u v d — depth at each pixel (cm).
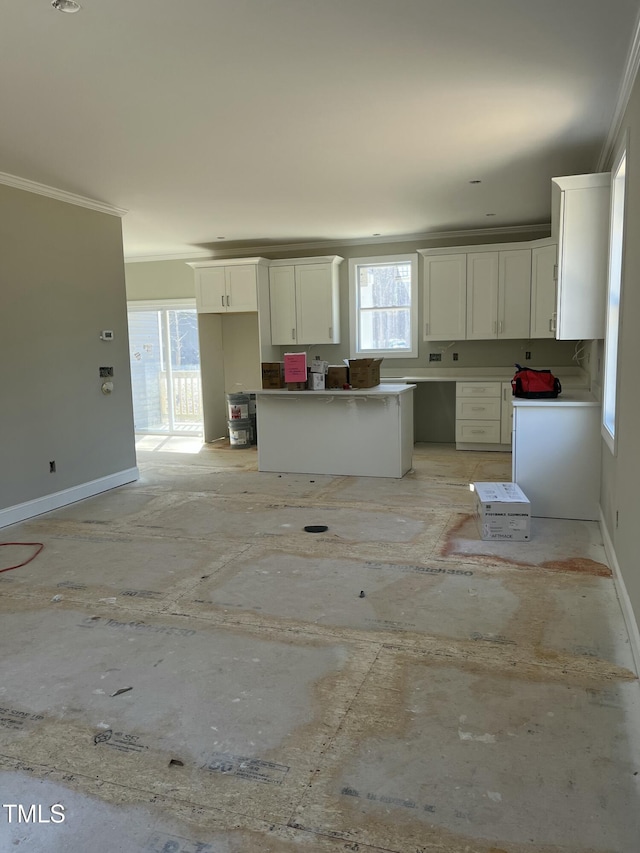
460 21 253
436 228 694
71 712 217
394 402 558
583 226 402
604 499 385
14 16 241
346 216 624
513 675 233
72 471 515
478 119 363
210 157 423
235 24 251
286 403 595
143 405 875
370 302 771
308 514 454
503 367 721
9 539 417
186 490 545
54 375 496
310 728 204
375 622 279
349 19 249
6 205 451
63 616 294
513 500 384
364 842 157
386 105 340
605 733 197
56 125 360
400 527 417
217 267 764
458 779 179
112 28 253
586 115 358
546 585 315
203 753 193
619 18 252
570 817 163
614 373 371
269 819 166
